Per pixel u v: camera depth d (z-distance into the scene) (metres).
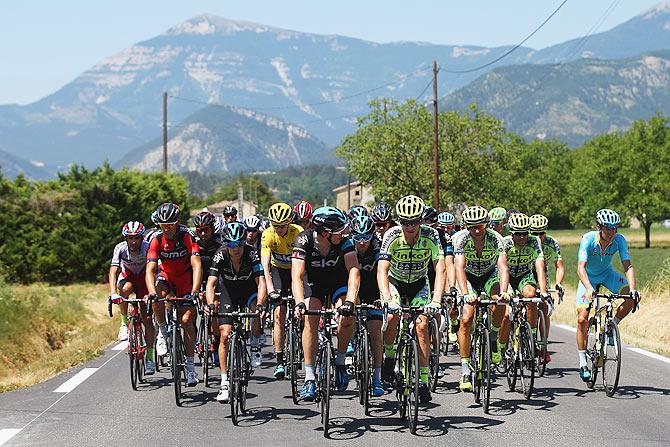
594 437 6.90
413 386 7.23
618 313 9.38
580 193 62.09
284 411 8.23
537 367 10.04
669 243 67.81
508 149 61.12
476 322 8.77
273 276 10.73
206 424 7.62
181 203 43.06
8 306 14.84
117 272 10.36
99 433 7.25
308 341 7.82
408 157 60.47
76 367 11.48
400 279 8.43
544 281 9.73
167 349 10.12
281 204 9.77
